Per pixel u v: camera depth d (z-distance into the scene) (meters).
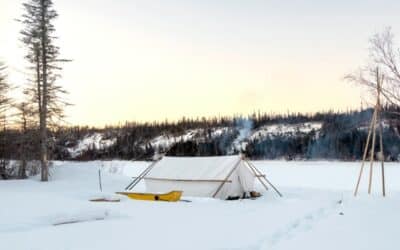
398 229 7.34
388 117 16.11
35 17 19.05
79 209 8.80
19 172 19.34
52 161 20.62
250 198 13.70
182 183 14.23
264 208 10.60
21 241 6.13
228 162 14.21
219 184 13.55
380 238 6.57
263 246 6.12
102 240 6.30
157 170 15.21
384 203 11.32
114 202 11.35
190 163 14.96
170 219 8.47
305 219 8.84
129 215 8.95
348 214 9.44
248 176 14.44
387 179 21.52
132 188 16.41
